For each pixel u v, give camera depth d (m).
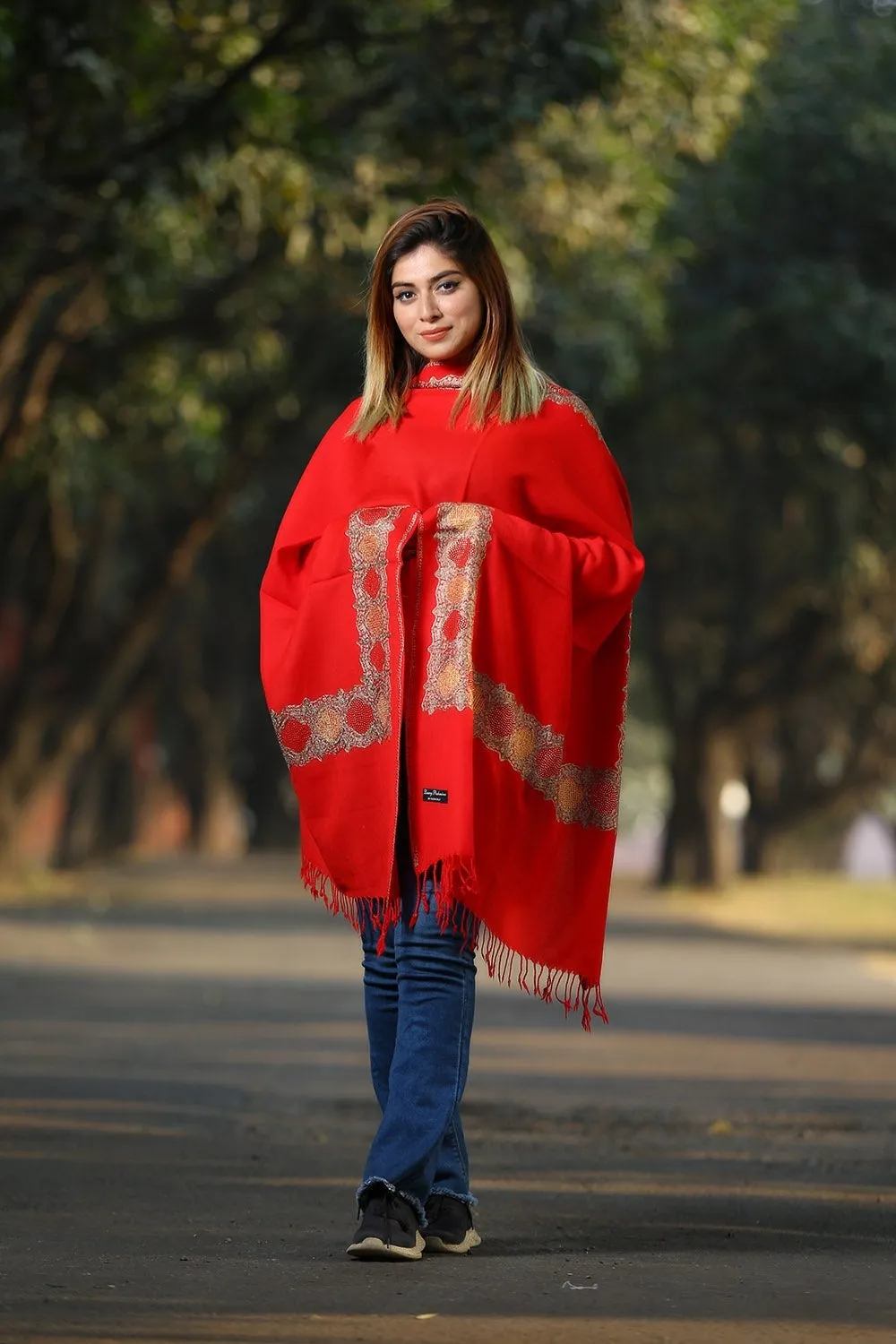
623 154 21.98
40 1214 6.12
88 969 19.09
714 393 33.28
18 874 35.72
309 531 5.58
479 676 5.35
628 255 28.33
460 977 5.38
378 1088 5.62
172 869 48.91
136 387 27.80
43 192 17.95
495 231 21.34
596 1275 5.14
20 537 33.53
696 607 44.59
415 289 5.55
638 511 38.44
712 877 44.69
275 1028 13.65
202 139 17.64
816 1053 12.55
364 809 5.40
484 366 5.52
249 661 55.03
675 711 45.25
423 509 5.45
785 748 53.50
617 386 27.84
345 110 18.45
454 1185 5.48
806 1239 5.85
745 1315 4.64
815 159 30.77
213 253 23.30
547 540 5.39
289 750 5.51
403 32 16.83
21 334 21.45
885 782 52.84
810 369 32.31
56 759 36.09
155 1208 6.30
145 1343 4.30
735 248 32.34
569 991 5.46
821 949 25.81
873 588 41.09
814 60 30.78
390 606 5.35
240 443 32.75
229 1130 8.51
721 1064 11.75
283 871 49.38
